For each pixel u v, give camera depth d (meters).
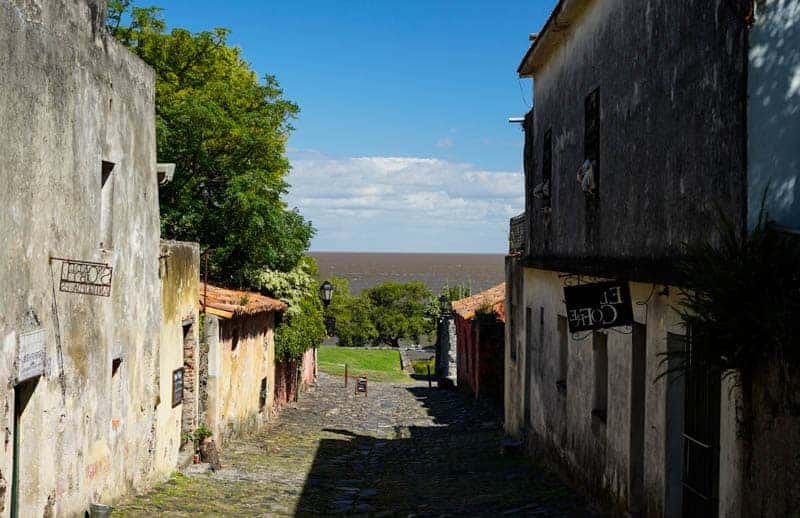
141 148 12.04
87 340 9.84
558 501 12.41
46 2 8.52
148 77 12.35
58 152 8.88
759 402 6.39
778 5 6.82
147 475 12.54
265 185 22.89
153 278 12.75
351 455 18.53
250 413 20.81
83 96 9.61
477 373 29.06
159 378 13.12
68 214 9.18
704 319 6.78
